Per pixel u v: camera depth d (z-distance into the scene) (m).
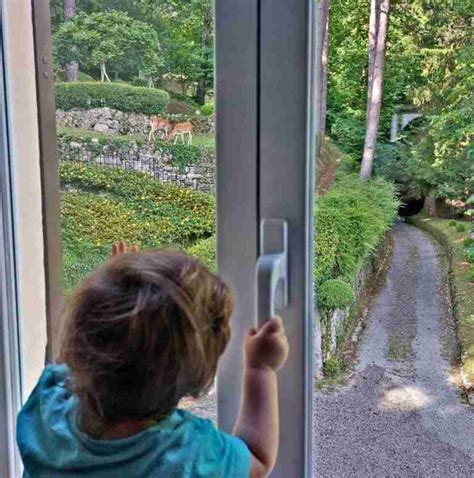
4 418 0.91
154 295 0.60
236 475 0.62
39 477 0.65
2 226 0.89
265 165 0.70
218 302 0.63
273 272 0.66
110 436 0.62
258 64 0.68
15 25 0.89
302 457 0.72
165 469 0.60
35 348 0.96
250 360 0.68
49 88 0.93
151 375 0.59
